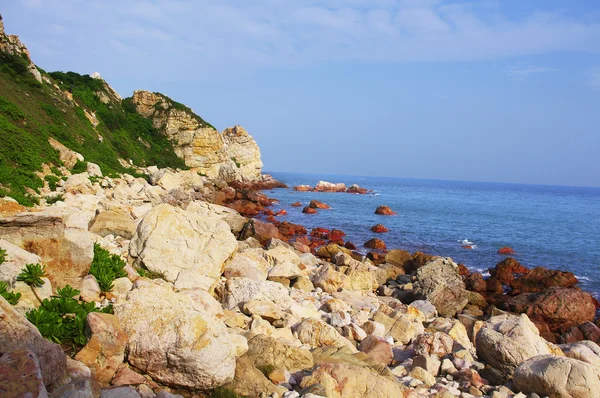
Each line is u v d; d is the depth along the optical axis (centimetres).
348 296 1725
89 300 953
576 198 15000
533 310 2028
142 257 1387
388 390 816
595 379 910
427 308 1797
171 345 734
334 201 7650
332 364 853
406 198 9438
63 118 4938
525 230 5094
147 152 7081
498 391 968
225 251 1437
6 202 1314
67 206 2389
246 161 9831
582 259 3581
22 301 823
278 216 5312
